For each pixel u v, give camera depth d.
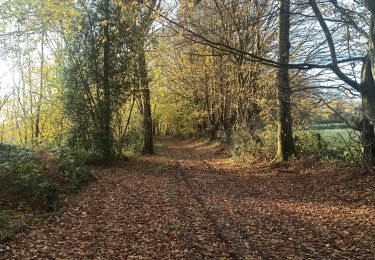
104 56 19.80
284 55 16.95
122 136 21.81
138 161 22.11
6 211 8.70
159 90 35.38
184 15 11.61
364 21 10.52
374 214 9.05
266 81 22.11
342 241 7.21
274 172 16.30
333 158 16.12
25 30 13.13
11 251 6.62
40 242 7.19
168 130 74.25
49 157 12.75
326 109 18.89
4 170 10.45
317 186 12.76
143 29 19.45
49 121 25.61
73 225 8.48
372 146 13.31
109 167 19.19
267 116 22.02
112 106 20.31
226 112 32.69
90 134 20.02
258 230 8.12
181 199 11.54
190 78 37.22
